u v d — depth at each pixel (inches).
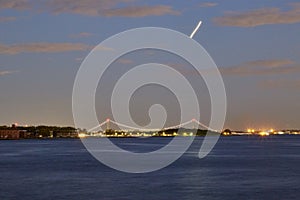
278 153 5880.9
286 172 3179.1
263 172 3186.5
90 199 2021.4
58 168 3501.5
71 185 2452.0
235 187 2383.1
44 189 2310.5
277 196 2108.8
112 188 2330.2
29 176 2920.8
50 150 7130.9
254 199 2036.2
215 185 2456.9
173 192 2208.4
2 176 2930.6
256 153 5900.6
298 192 2219.5
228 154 5674.2
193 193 2186.3
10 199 2052.2
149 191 2236.7
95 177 2834.6
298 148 7716.5
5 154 5846.5
